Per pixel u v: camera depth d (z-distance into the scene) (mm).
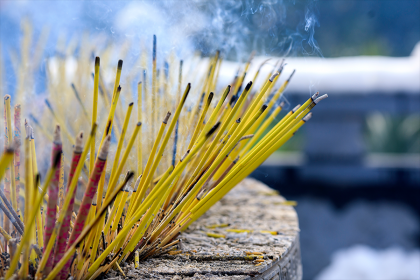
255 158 607
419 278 1658
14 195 571
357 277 1741
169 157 687
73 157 511
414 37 6316
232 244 643
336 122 2199
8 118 556
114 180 543
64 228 514
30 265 529
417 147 3447
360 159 2223
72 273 542
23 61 970
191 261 603
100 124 775
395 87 1988
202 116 599
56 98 871
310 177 2225
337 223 2119
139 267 584
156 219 608
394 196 2121
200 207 607
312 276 2057
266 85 601
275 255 609
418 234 2057
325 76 2027
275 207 788
